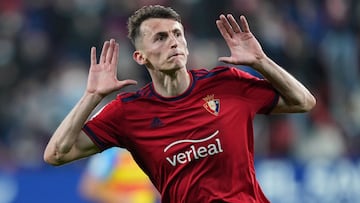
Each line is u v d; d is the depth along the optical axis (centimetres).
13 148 4234
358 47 4819
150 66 2038
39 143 4219
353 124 4428
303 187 3641
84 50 4606
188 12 4619
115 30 4616
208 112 2002
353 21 4894
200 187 1984
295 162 3644
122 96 2061
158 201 3278
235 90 2031
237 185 1983
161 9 2028
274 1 4781
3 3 4809
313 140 4181
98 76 2014
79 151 2056
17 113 4362
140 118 2030
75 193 3547
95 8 4747
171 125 2011
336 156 3869
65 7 4747
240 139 1997
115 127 2050
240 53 1980
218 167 1983
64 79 4416
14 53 4591
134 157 2073
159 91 2036
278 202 3622
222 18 1989
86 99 2006
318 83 4509
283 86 2012
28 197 3544
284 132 4119
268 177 3638
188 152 1991
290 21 4741
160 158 2012
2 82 4491
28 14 4778
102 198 3225
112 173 3123
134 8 4675
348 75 4700
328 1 4862
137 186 3116
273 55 4450
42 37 4669
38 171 3562
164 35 2002
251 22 4519
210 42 4547
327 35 4772
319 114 4331
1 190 3544
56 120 4275
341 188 3678
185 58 2003
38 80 4503
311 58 4569
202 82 2027
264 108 2050
